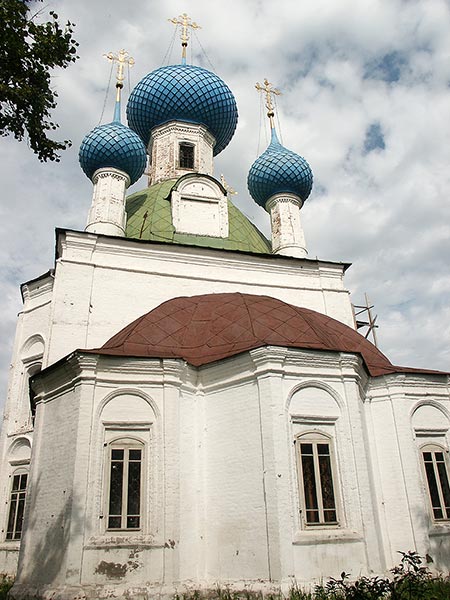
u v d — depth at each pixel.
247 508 11.67
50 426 13.11
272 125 27.56
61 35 10.34
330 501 12.03
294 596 10.07
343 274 21.83
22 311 20.80
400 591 9.92
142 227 21.77
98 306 17.77
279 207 24.83
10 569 16.27
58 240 18.83
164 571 11.08
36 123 10.54
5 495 17.88
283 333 13.98
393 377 15.13
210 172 28.39
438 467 14.91
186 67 28.61
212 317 15.28
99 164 22.33
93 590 10.50
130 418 12.38
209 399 13.28
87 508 11.26
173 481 11.91
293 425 12.35
